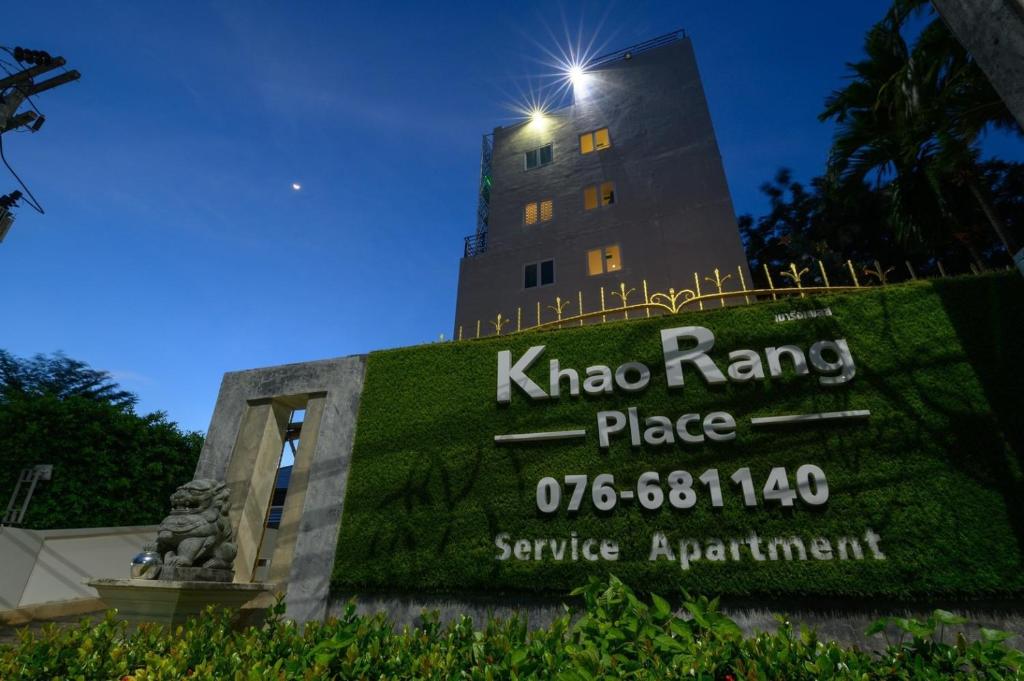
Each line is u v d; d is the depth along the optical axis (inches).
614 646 100.6
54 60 457.7
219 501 232.8
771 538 184.1
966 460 177.2
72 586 415.8
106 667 113.5
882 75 466.0
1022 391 179.8
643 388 226.1
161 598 203.8
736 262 572.4
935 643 100.1
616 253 635.5
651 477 206.2
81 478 457.7
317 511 247.4
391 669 106.0
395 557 224.2
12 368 1144.8
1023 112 135.1
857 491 183.2
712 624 104.0
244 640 127.3
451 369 264.1
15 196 457.1
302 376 293.6
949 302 204.4
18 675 107.1
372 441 256.5
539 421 234.1
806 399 203.8
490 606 203.8
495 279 692.1
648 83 748.6
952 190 507.2
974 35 151.7
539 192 742.5
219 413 299.3
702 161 652.7
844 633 166.1
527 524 213.3
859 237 872.9
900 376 197.3
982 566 161.8
